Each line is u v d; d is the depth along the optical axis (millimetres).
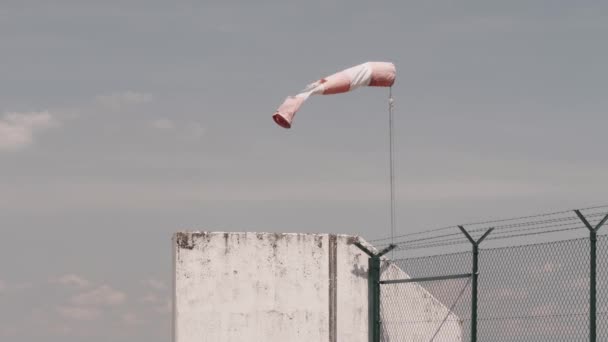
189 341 19922
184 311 19922
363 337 21281
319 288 21016
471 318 18469
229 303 20250
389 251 21156
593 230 16094
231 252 20375
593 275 16062
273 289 20641
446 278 19219
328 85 20312
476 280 18453
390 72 20844
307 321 20844
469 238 18469
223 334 20156
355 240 21453
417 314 21203
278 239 20766
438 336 21219
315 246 21062
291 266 20812
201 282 20094
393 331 21172
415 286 21219
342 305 21172
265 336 20484
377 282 21297
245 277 20438
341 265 21250
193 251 20094
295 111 20031
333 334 21031
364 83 20750
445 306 21359
